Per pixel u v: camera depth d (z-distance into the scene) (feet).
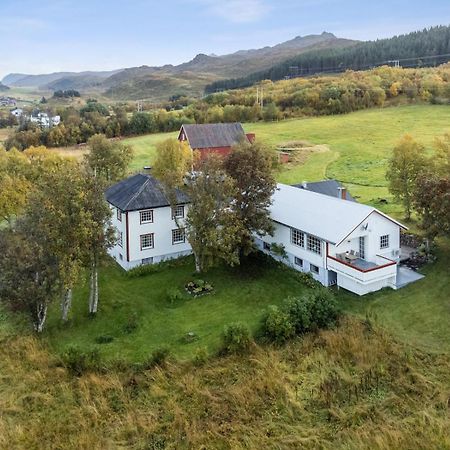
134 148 332.19
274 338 91.25
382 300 102.42
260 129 362.94
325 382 79.77
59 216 96.37
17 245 98.17
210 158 123.34
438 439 66.80
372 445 66.80
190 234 120.57
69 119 423.64
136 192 130.93
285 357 86.28
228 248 112.78
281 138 322.75
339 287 110.63
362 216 108.99
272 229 122.42
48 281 97.35
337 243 105.19
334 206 119.34
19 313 108.17
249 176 119.96
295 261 122.62
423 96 410.11
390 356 84.74
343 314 97.40
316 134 328.70
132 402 77.92
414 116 360.07
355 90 423.23
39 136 378.32
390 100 428.15
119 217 130.52
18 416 76.07
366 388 78.48
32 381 84.07
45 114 554.87
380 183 203.31
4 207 151.53
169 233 134.21
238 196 119.85
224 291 113.19
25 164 189.06
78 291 117.60
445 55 648.79
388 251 115.55
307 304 94.89
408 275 112.37
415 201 118.11
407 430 68.90
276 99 451.12
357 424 71.46
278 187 143.95
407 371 81.20
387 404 74.79
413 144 147.43
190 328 97.76
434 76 448.65
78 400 78.95
